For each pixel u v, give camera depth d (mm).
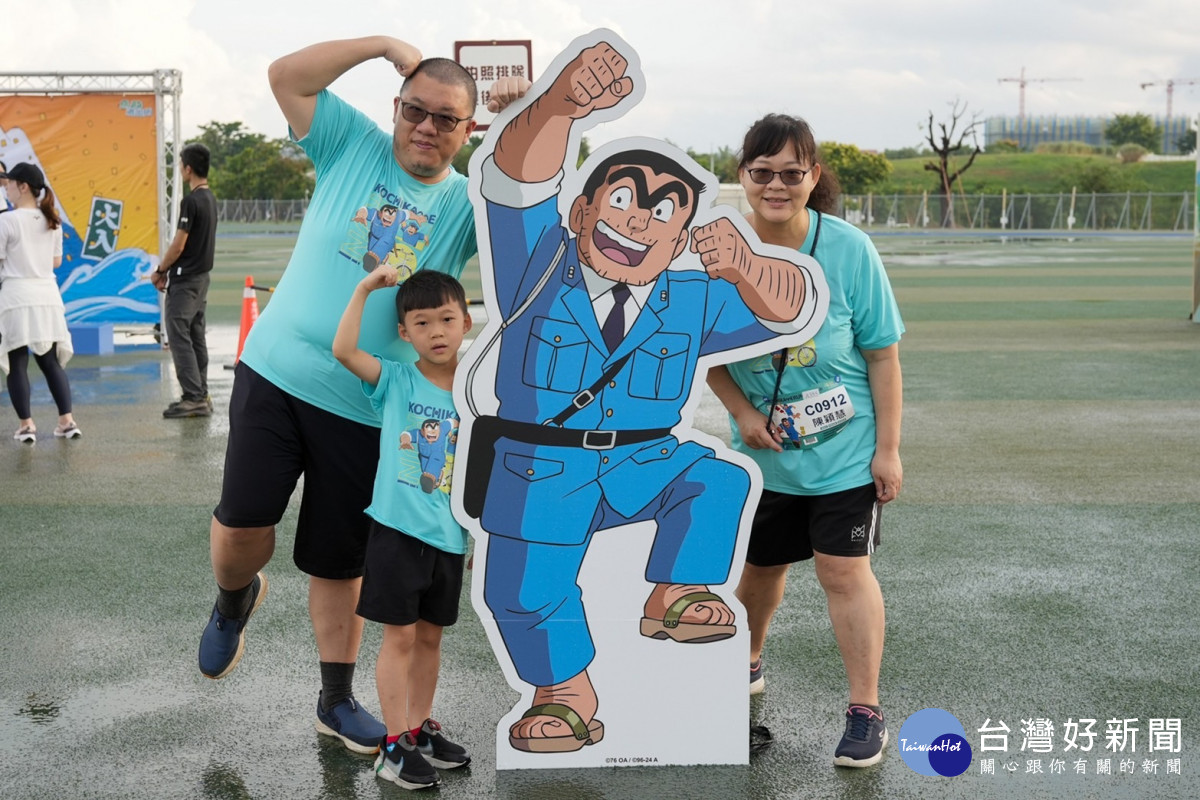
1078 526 5469
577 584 3213
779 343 3211
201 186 8430
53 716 3502
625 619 3217
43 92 12164
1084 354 11227
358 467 3246
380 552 3053
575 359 3176
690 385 3207
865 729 3219
